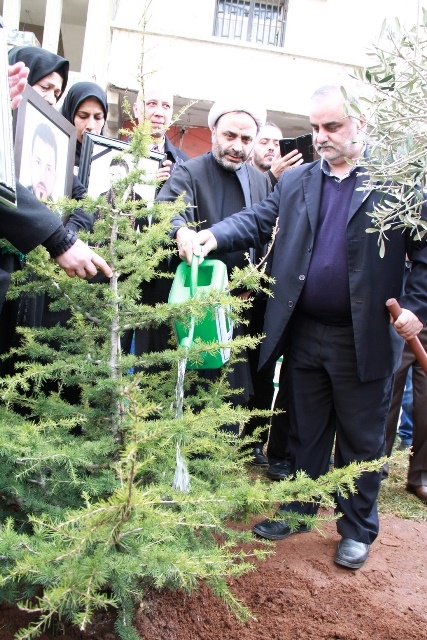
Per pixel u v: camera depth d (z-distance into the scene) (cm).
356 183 273
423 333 392
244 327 343
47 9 982
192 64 1044
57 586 153
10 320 250
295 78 1069
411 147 197
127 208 224
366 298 266
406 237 269
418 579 268
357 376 276
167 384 247
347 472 207
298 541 291
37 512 195
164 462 211
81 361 210
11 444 176
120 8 1028
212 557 175
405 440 513
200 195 328
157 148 377
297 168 301
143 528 164
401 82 199
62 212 222
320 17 1100
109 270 213
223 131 324
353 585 254
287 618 224
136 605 210
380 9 1093
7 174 177
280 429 375
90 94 353
